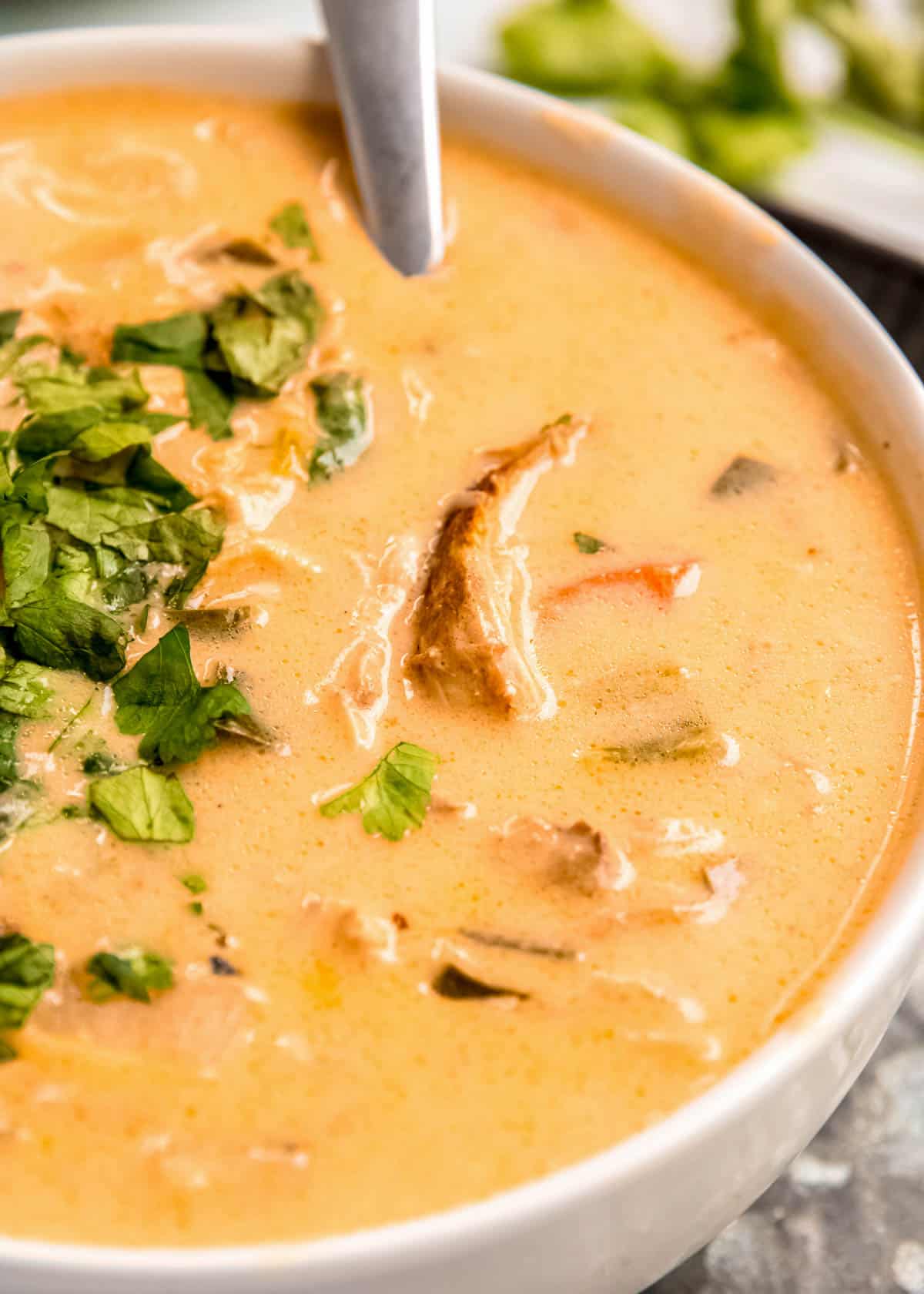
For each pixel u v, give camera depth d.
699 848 0.31
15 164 0.39
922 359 0.42
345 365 0.36
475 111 0.39
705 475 0.35
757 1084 0.28
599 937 0.31
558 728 0.32
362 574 0.34
